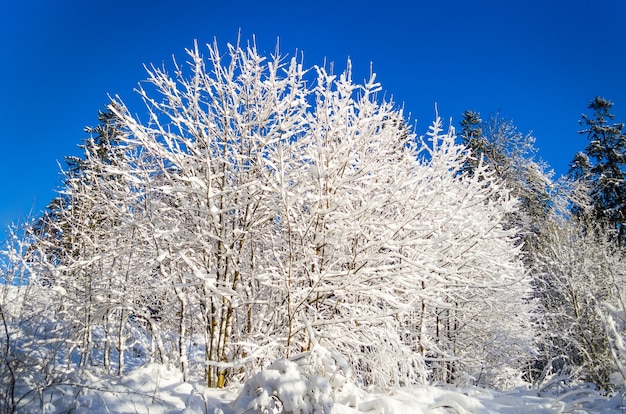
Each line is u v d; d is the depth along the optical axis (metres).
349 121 6.89
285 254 6.51
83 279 7.16
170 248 6.58
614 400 5.70
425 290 6.05
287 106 6.11
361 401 4.81
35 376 4.26
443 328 9.75
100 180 7.01
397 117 7.06
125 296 6.56
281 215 6.43
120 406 4.04
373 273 5.97
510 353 10.73
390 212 7.61
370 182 6.60
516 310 9.92
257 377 4.38
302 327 5.95
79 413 3.81
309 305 5.98
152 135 6.29
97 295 6.63
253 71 6.78
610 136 21.36
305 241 6.27
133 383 4.45
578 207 19.12
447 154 6.80
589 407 5.81
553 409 5.59
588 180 19.98
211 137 6.39
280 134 5.89
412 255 6.68
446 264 7.24
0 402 3.65
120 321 7.43
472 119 20.94
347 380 4.76
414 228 6.00
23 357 4.16
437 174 6.83
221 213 6.35
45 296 6.54
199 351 8.72
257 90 6.76
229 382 6.25
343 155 6.28
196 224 6.53
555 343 12.92
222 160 6.30
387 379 5.98
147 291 6.73
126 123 6.14
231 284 6.48
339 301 6.41
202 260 6.85
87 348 6.84
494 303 9.57
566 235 13.83
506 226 14.52
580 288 12.05
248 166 6.54
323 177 5.79
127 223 6.45
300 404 4.07
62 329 6.06
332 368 4.45
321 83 6.27
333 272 5.71
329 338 6.07
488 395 6.90
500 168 18.52
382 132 7.08
